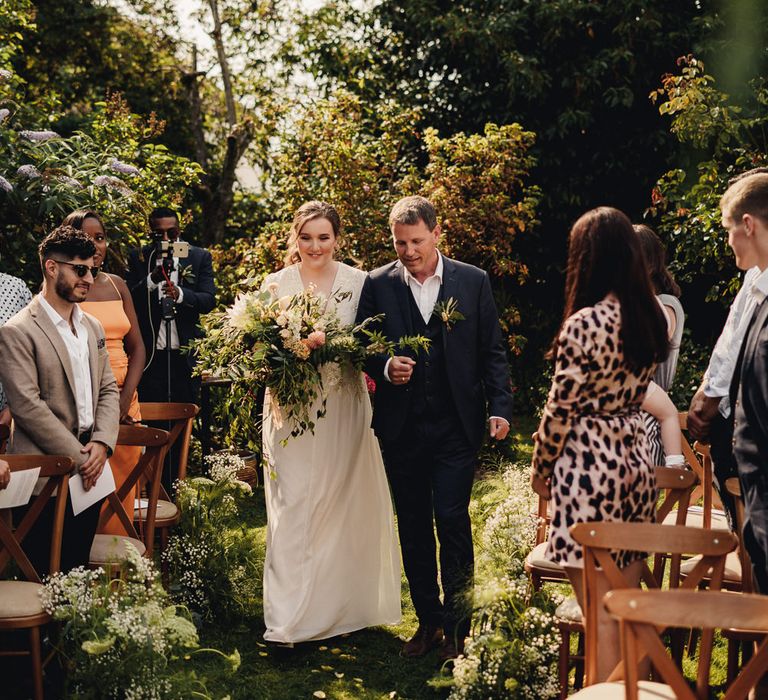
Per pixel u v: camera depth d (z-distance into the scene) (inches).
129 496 160.9
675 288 142.2
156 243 220.8
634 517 102.3
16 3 347.3
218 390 242.1
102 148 275.3
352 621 152.3
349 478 149.9
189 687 121.6
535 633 118.9
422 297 142.5
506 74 381.7
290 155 329.1
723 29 360.2
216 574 159.0
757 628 74.1
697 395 133.6
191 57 538.6
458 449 140.7
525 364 374.0
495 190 316.5
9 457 123.8
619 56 359.6
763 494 100.0
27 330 130.7
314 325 140.2
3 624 113.0
